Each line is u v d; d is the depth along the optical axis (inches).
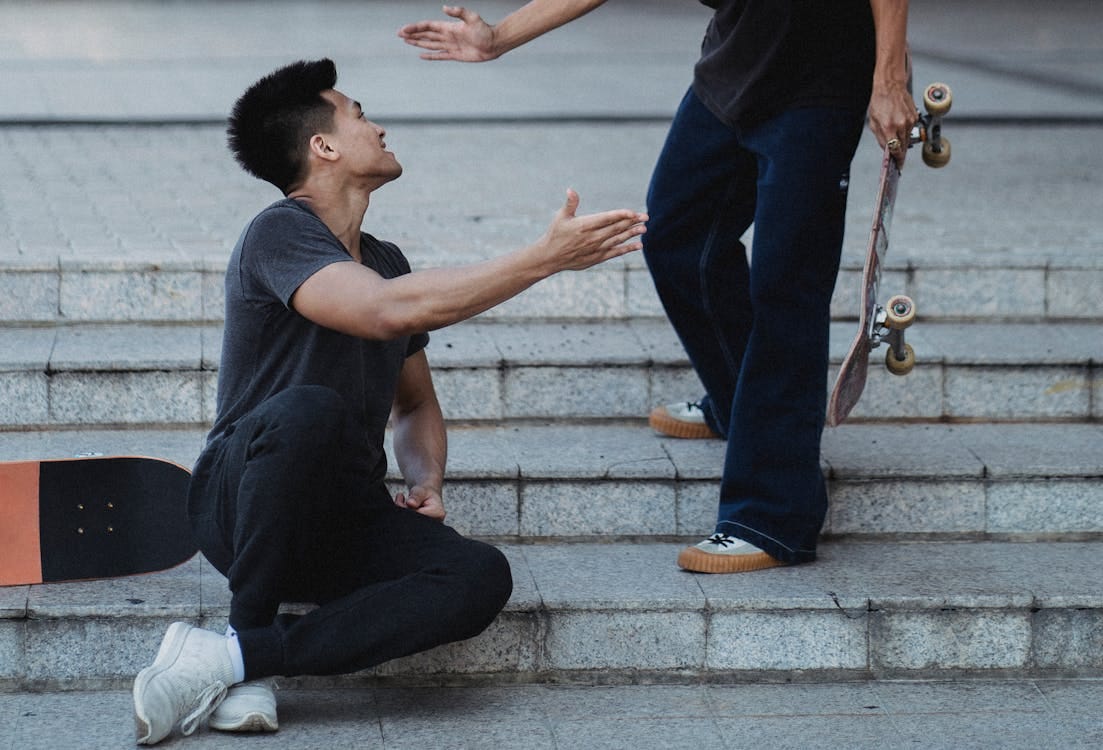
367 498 149.2
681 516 176.2
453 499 174.2
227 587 158.1
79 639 151.8
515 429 192.9
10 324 204.2
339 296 136.6
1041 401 197.8
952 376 197.3
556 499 175.2
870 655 159.0
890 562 169.8
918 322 217.2
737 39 161.0
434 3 828.6
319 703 151.2
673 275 176.2
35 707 147.9
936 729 147.5
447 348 197.6
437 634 142.2
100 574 158.9
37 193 264.5
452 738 143.6
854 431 193.3
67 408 187.2
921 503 177.5
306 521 141.2
